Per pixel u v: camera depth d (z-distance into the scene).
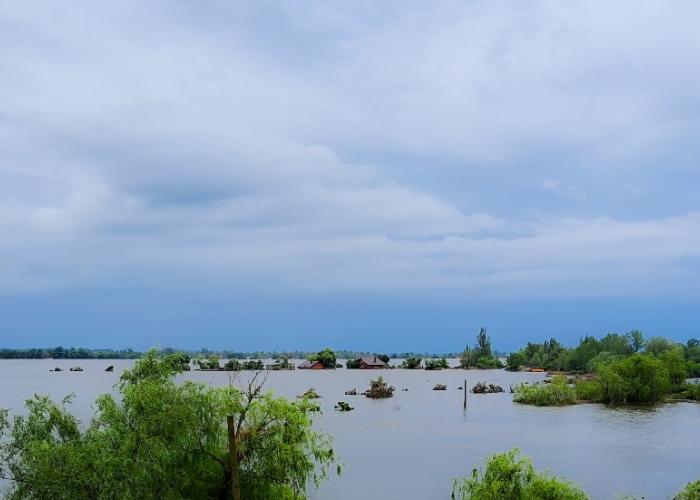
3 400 137.62
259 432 33.59
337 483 57.53
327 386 197.38
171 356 33.06
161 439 29.14
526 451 75.50
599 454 73.31
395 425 102.31
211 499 32.31
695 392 142.25
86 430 30.84
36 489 26.80
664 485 57.19
